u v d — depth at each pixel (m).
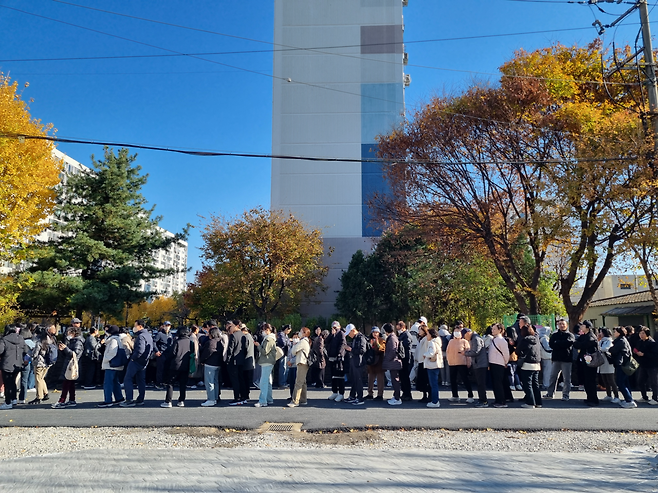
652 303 27.34
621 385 11.00
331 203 38.50
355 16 41.03
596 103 19.94
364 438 8.16
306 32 40.97
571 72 20.64
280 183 38.97
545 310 25.28
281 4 41.47
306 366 11.25
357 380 11.38
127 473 6.29
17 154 18.27
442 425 8.94
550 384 12.41
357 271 32.09
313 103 40.03
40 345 12.18
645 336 11.57
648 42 14.11
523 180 19.73
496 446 7.65
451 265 26.09
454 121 20.20
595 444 7.76
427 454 7.14
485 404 11.17
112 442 7.99
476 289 25.73
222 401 11.98
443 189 20.66
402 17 41.19
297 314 32.31
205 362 11.37
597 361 11.02
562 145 18.92
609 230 17.16
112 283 23.25
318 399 12.20
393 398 11.41
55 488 5.71
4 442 8.06
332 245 37.78
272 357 11.29
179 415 9.98
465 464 6.63
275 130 39.75
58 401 11.82
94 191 24.39
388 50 40.59
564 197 17.56
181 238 26.28
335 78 40.34
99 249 22.81
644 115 15.14
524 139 19.16
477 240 21.72
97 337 15.30
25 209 18.41
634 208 17.31
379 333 12.30
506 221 20.84
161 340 14.13
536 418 9.58
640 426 8.87
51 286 21.67
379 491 5.57
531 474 6.20
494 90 20.00
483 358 11.24
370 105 39.84
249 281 29.48
